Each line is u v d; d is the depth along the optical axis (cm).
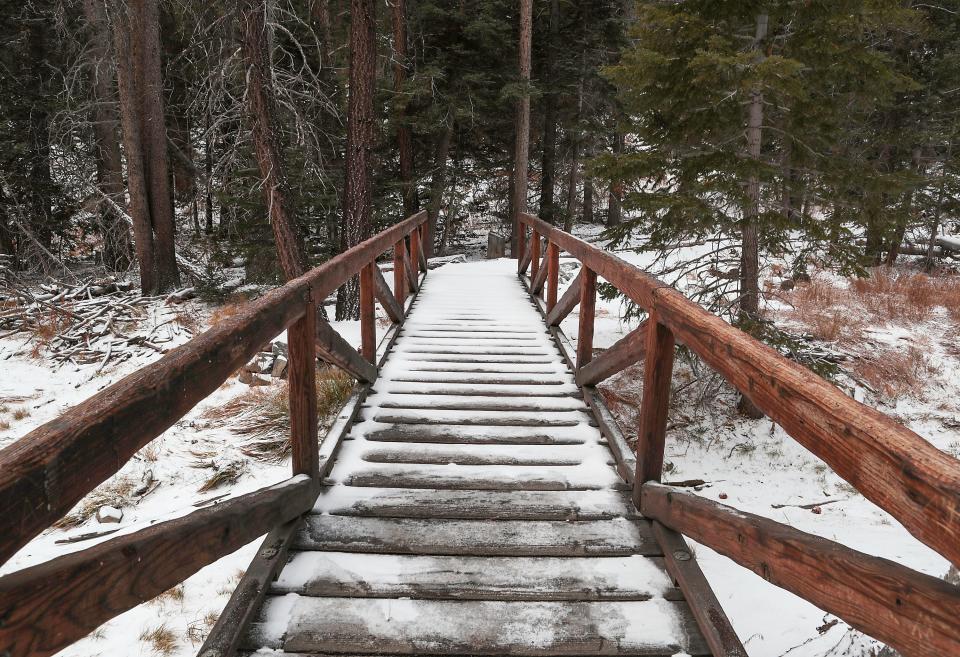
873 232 679
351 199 1030
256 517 221
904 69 1245
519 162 1599
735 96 644
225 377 192
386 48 1491
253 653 205
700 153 667
